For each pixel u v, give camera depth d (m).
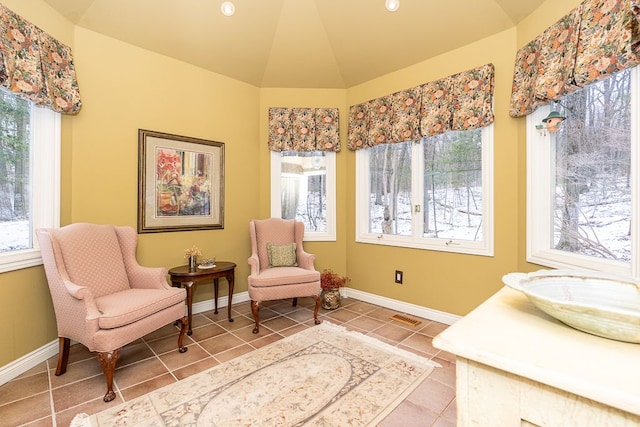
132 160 2.75
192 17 2.77
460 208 2.89
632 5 1.39
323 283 3.32
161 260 2.93
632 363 0.56
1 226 2.02
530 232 2.35
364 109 3.53
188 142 3.11
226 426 1.53
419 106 3.00
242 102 3.56
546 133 2.27
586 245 2.01
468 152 2.83
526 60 2.28
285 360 2.18
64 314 1.93
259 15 2.97
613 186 1.84
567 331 0.70
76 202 2.45
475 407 0.63
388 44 3.05
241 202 3.56
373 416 1.60
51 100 2.15
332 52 3.38
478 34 2.63
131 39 2.71
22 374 2.01
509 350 0.61
